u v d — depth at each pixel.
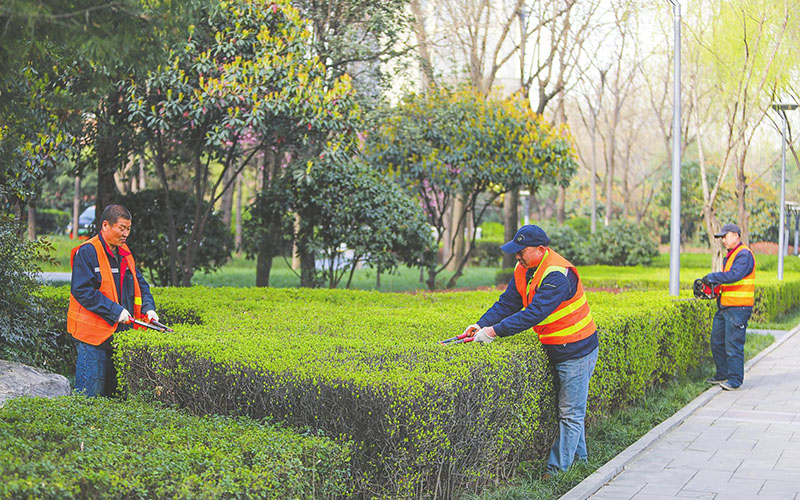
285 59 11.61
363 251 13.69
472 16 20.25
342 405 4.12
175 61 10.68
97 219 13.16
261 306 8.20
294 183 13.53
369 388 4.01
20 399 4.54
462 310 8.18
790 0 16.38
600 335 6.50
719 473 5.46
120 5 3.58
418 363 4.58
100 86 4.73
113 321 5.61
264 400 4.42
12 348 7.02
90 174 36.59
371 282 22.22
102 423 4.09
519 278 5.46
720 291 9.00
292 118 11.98
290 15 11.96
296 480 3.50
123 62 4.17
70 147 10.53
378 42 15.45
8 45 3.57
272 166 16.31
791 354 11.84
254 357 4.64
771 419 7.32
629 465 5.69
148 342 5.11
